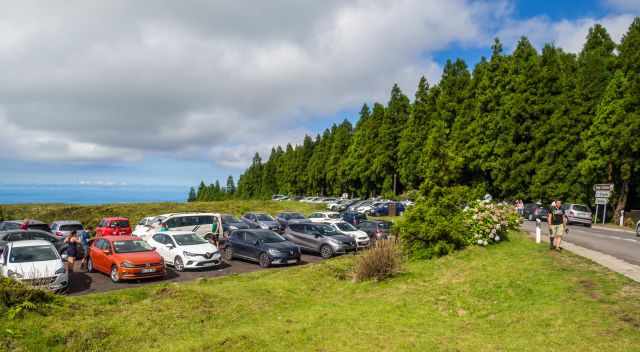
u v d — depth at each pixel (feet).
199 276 50.65
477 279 37.11
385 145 199.52
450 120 168.76
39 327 27.76
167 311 32.78
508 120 132.46
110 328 28.96
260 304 36.50
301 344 24.80
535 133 128.16
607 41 131.54
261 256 57.52
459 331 25.63
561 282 32.78
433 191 55.42
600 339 21.62
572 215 97.86
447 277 40.37
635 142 99.96
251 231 61.98
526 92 131.44
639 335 21.54
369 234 79.77
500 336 24.07
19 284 31.45
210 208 153.89
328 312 32.07
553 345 21.61
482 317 28.07
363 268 43.60
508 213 64.34
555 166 122.01
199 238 58.03
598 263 39.78
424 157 58.65
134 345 27.20
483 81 145.69
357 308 32.83
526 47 138.31
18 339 26.18
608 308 25.80
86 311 32.48
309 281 45.34
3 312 28.63
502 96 138.72
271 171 325.42
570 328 23.56
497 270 39.73
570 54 150.00
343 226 74.54
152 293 38.37
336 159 249.55
